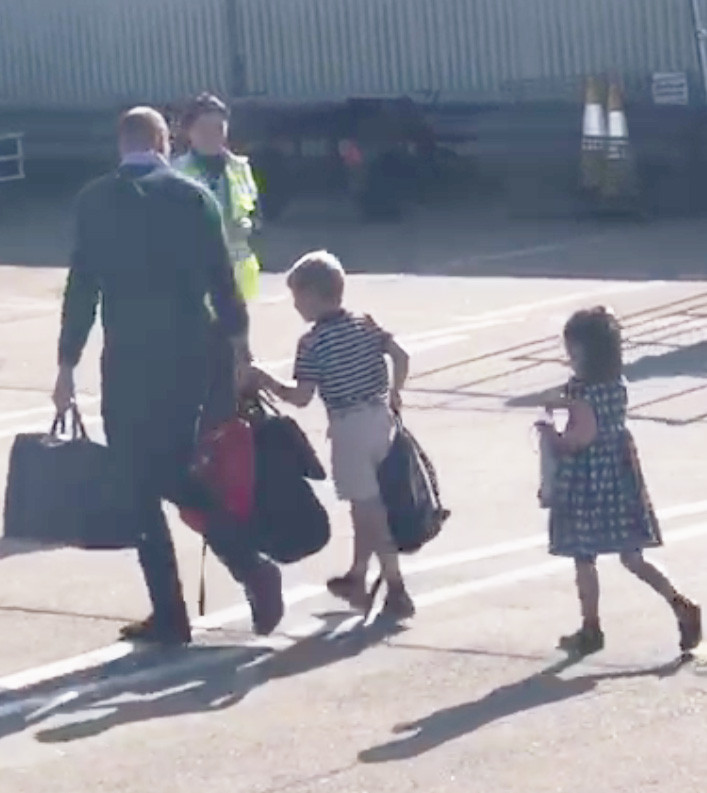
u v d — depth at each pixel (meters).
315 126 54.00
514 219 51.56
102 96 65.81
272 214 53.84
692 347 30.94
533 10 56.69
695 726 14.37
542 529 20.50
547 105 54.91
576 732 14.36
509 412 26.67
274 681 16.05
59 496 16.92
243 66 62.81
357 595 17.61
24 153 65.56
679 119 50.81
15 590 19.11
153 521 16.98
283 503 17.08
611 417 15.85
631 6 54.84
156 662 16.72
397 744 14.34
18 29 67.00
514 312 35.62
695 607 15.98
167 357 16.61
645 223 49.75
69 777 14.05
